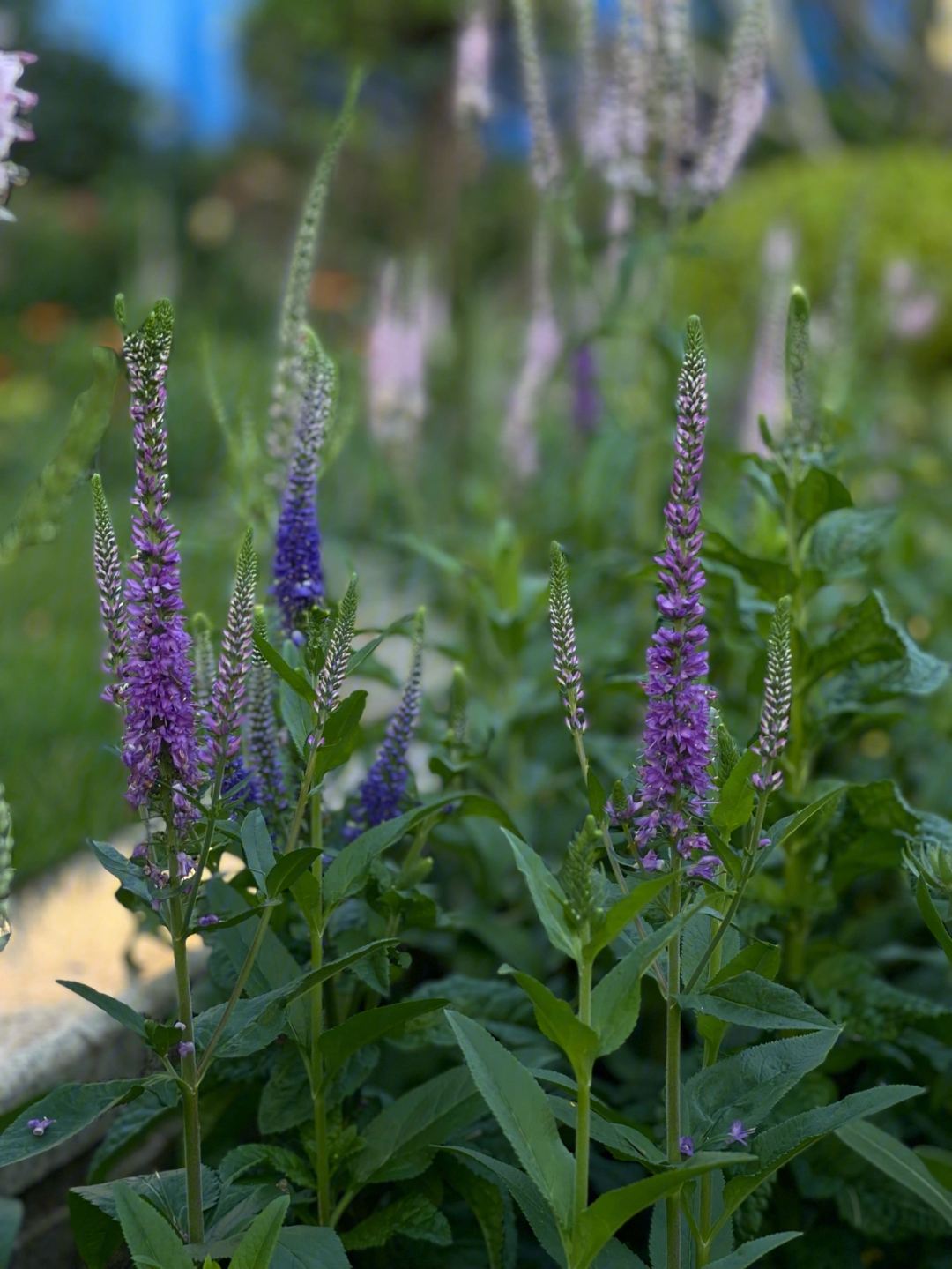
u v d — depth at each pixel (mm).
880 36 6789
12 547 929
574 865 884
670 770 914
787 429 1207
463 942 1298
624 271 1647
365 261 5688
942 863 1002
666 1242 949
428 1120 1027
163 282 4816
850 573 1203
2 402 3248
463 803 1107
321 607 1056
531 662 1616
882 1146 1040
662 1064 1248
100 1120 1159
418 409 1990
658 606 911
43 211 5750
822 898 1173
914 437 2875
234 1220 962
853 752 1621
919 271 3549
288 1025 1006
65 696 1787
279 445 1195
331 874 999
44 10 6582
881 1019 1131
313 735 951
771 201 3990
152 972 1226
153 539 904
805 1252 1134
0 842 904
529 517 2154
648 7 1641
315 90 6242
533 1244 1127
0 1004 1180
